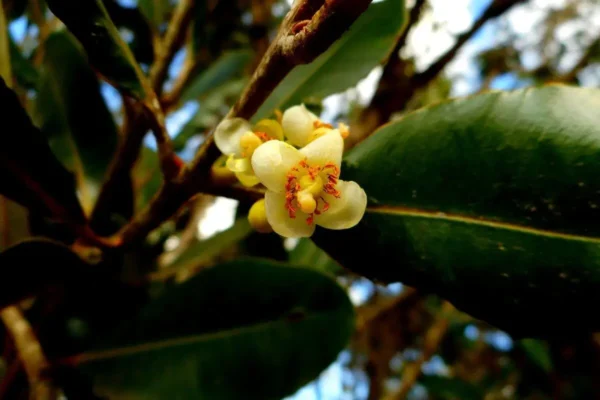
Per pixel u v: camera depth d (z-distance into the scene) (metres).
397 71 0.16
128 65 0.07
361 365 0.31
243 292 0.10
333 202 0.06
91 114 0.12
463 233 0.07
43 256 0.07
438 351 0.30
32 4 0.16
